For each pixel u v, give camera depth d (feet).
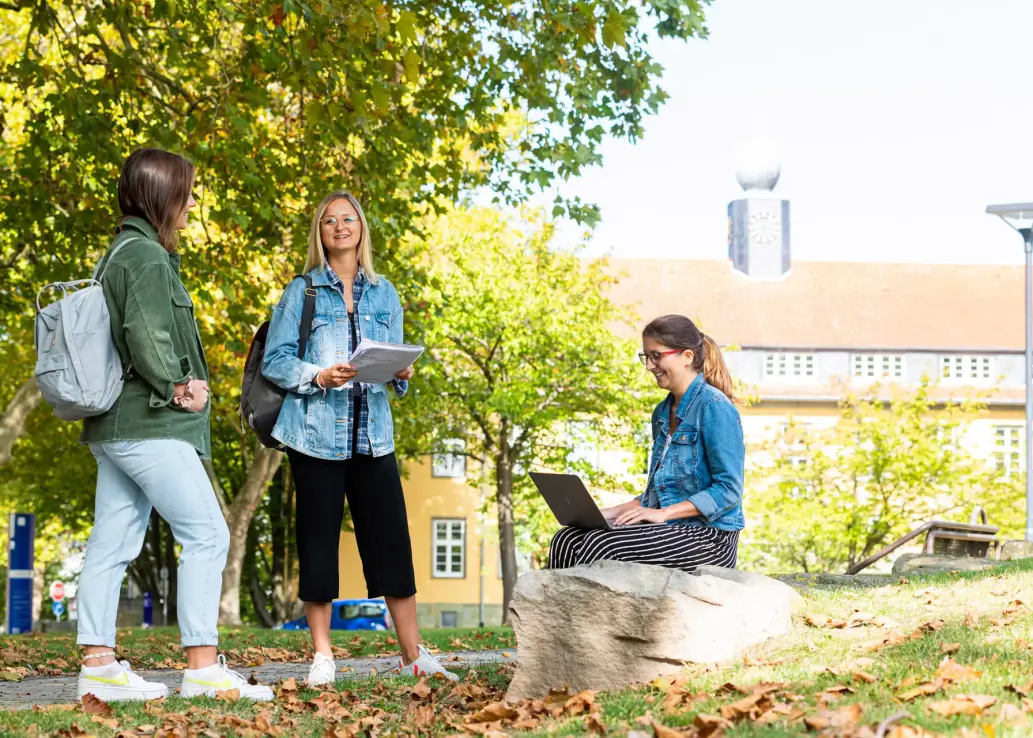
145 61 41.93
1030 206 72.59
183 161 18.33
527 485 112.88
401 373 20.42
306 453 19.81
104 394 17.21
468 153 57.72
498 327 97.40
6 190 44.96
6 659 30.66
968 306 187.21
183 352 17.84
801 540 112.37
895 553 118.73
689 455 18.54
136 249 17.43
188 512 17.70
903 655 15.75
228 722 15.44
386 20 27.45
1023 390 176.76
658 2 36.86
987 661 14.82
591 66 39.47
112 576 17.84
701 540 18.16
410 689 18.16
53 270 45.03
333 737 14.73
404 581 20.47
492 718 15.24
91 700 16.81
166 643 37.96
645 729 12.94
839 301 186.91
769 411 175.83
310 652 33.81
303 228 41.86
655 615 16.34
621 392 100.07
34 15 38.91
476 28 40.52
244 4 36.83
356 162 40.93
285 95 48.08
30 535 64.75
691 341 18.80
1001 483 120.16
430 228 94.12
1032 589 21.01
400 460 109.40
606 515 18.99
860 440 119.96
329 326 20.30
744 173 194.90
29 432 98.78
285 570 124.16
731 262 194.08
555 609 16.72
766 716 12.68
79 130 38.42
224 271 43.32
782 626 17.69
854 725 11.39
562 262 106.83
